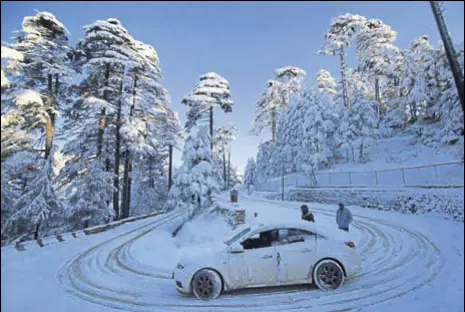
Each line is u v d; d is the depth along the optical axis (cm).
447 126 2359
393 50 3259
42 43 1466
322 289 562
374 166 2903
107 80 1825
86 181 1642
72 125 1805
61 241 1207
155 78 2166
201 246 646
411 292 529
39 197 1324
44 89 1496
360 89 3594
